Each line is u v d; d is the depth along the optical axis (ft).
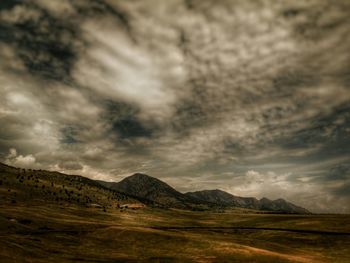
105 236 396.57
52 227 465.06
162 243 369.91
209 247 350.43
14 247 239.30
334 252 419.95
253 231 642.63
